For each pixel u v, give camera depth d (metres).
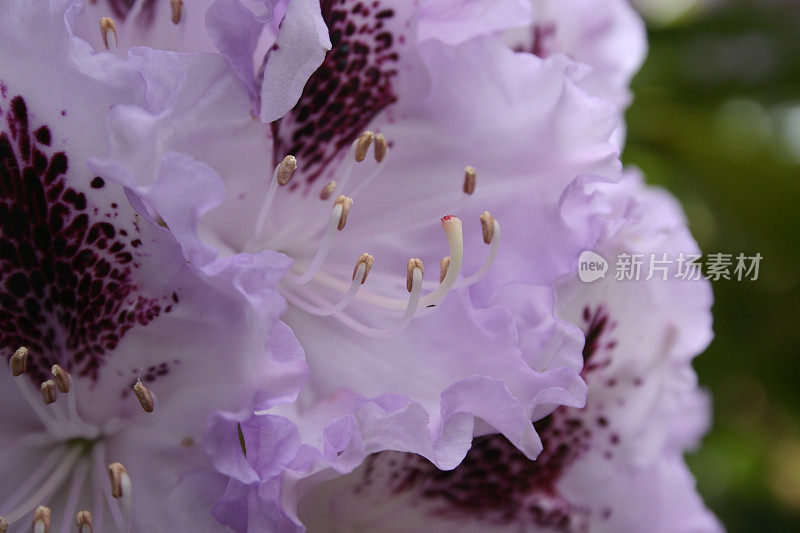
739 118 0.38
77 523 0.24
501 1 0.24
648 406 0.26
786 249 0.36
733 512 0.37
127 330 0.23
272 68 0.23
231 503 0.23
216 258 0.22
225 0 0.22
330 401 0.24
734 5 0.38
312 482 0.23
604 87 0.27
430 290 0.25
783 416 0.38
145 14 0.24
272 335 0.23
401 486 0.26
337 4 0.24
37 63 0.22
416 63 0.24
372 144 0.25
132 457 0.24
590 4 0.26
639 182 0.28
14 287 0.23
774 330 0.36
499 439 0.26
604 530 0.27
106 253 0.23
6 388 0.24
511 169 0.25
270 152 0.24
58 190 0.23
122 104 0.22
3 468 0.24
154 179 0.22
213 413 0.23
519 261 0.24
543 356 0.24
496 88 0.24
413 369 0.25
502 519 0.26
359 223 0.25
